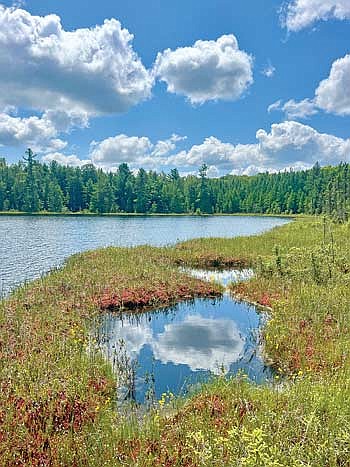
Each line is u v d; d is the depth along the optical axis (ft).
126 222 242.99
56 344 32.27
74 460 18.44
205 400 24.41
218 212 410.31
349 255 65.67
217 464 16.88
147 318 46.03
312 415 18.69
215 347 36.94
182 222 255.50
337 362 29.43
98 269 65.67
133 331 41.52
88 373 28.04
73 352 30.91
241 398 24.07
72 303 46.24
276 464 15.20
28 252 98.48
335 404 21.17
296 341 34.53
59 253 97.04
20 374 25.80
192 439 19.38
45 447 19.51
